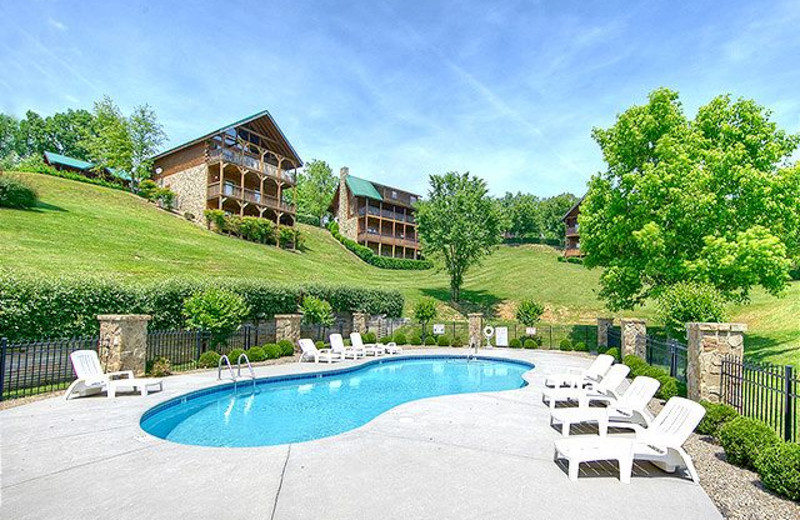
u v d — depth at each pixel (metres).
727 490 5.21
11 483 4.98
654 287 18.67
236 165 36.47
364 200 52.53
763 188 16.38
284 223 42.25
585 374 11.59
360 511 4.35
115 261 19.28
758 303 23.83
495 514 4.34
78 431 7.06
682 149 17.55
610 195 19.50
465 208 32.31
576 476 5.26
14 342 10.62
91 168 48.12
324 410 10.38
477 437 6.98
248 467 5.52
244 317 17.06
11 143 62.62
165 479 5.11
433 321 27.16
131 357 11.99
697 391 8.93
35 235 19.78
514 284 37.50
